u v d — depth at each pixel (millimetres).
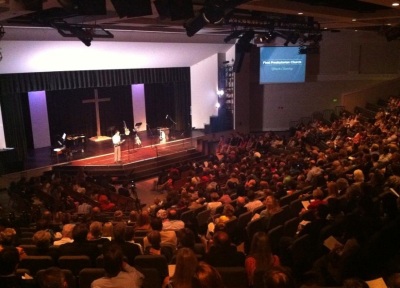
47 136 21250
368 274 5438
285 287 2439
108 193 14117
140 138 23094
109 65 19781
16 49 15906
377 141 13492
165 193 16438
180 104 24734
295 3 12461
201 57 23281
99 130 22953
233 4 8383
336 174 9430
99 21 14125
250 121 26469
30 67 17406
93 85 20125
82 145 20719
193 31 8938
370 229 5977
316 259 5895
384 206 6449
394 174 8367
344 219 6070
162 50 20656
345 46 25594
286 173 11641
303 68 25266
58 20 12531
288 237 5887
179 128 25000
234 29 17062
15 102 19031
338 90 26188
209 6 8375
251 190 9203
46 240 5371
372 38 25234
